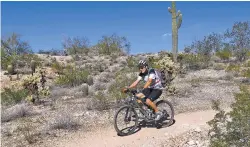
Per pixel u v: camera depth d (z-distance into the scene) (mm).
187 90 13336
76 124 9016
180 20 20828
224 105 10797
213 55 30156
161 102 8406
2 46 30188
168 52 26547
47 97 13938
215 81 16719
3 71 24672
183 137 7434
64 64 28375
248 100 5156
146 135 7809
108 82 18484
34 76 12922
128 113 7898
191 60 23500
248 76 16547
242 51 27703
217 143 5055
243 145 4992
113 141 7641
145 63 7684
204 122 8570
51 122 9414
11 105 12492
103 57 36312
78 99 13039
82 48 40781
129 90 7793
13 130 8930
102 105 10820
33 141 7938
